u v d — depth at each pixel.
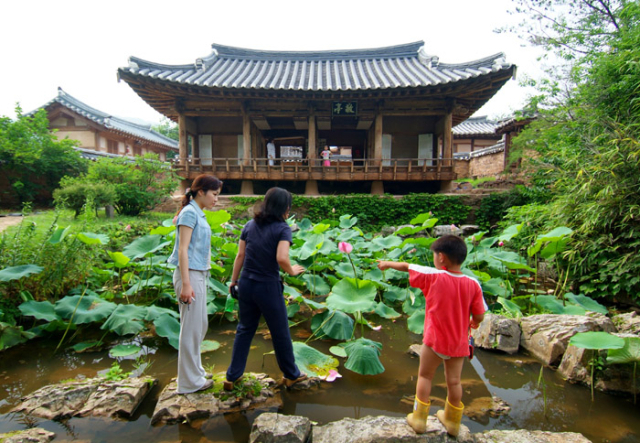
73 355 3.22
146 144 25.06
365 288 3.38
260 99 11.68
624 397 2.69
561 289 4.91
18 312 3.60
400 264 2.15
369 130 14.36
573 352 2.99
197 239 2.35
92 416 2.26
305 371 2.72
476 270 5.07
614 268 4.43
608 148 4.73
